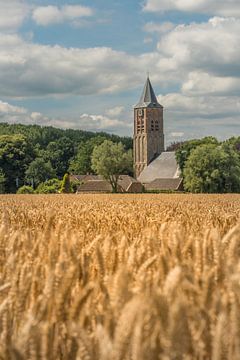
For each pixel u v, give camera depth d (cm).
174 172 16900
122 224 970
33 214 1305
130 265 426
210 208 1842
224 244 464
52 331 287
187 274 343
